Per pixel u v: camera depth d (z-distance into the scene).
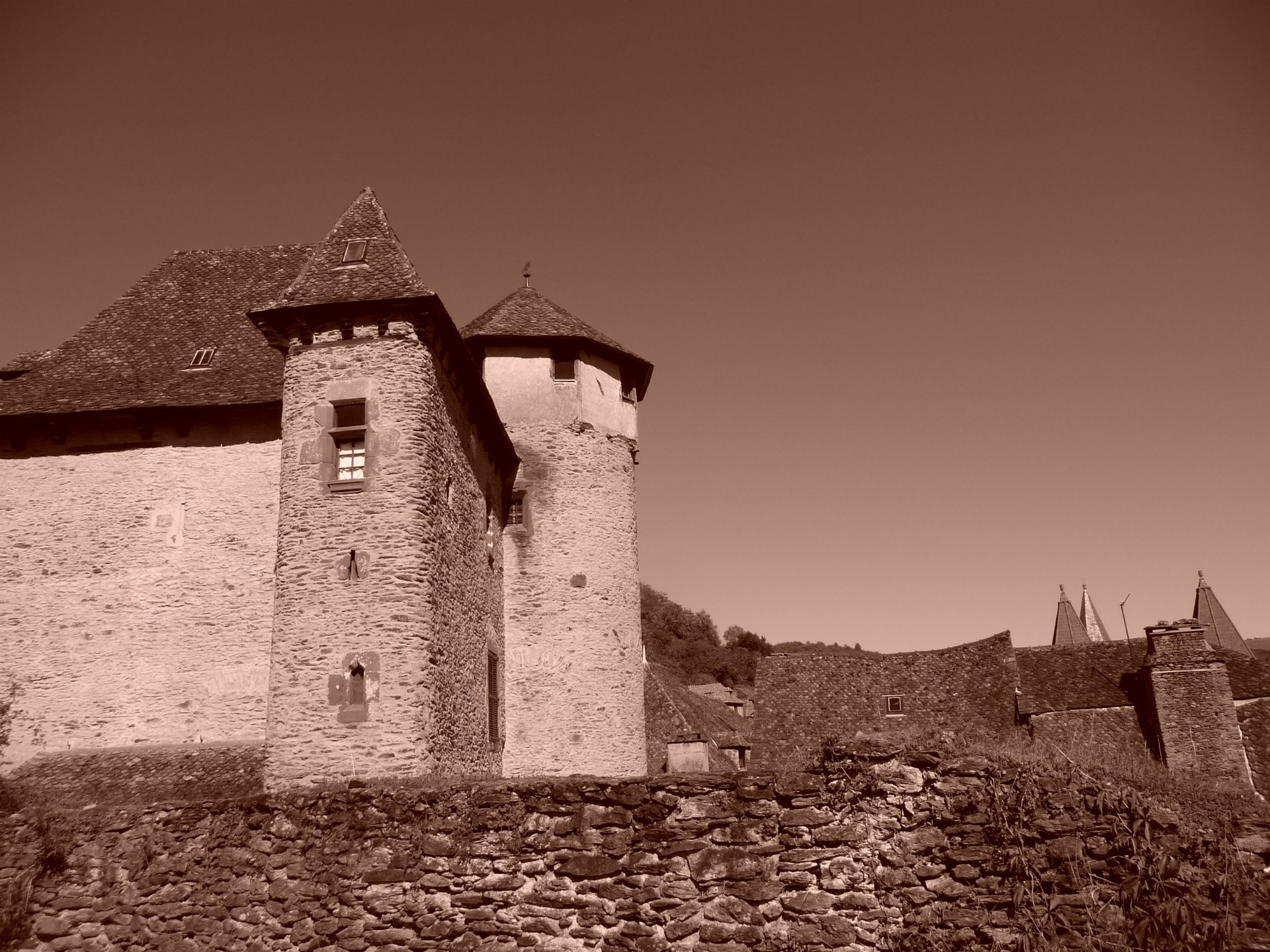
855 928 8.27
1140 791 8.20
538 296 20.78
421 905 9.29
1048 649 26.88
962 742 9.16
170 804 10.29
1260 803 8.20
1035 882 7.96
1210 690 22.03
